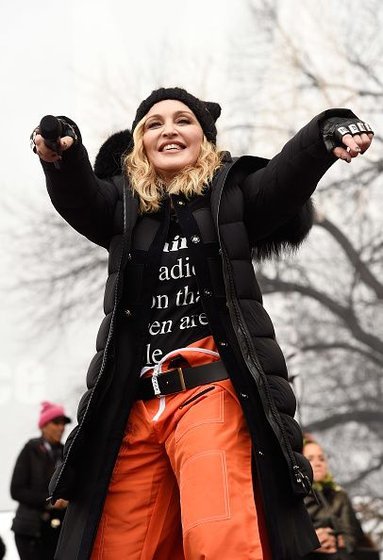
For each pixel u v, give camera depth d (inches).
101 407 152.7
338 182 1059.9
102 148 169.5
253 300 153.8
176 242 156.8
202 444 147.7
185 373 152.8
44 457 400.5
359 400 1079.6
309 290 1073.5
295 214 161.6
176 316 154.9
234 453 148.0
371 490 1070.4
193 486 146.1
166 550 157.4
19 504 400.5
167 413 151.9
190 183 157.6
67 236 1026.7
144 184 159.5
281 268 1069.8
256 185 156.7
